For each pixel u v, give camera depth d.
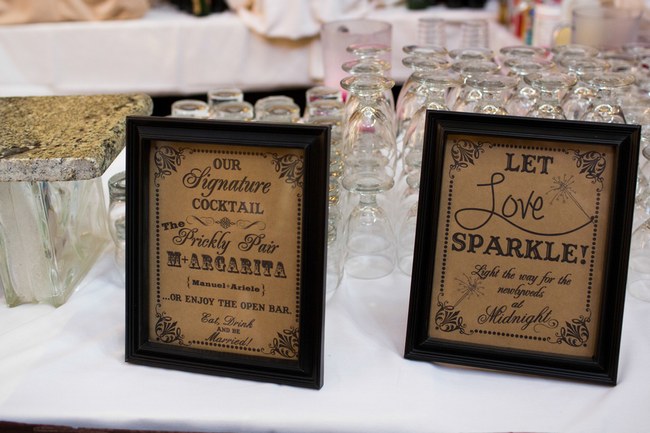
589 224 0.92
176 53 3.11
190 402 0.90
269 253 0.93
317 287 0.90
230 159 0.92
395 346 1.00
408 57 1.25
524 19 2.77
